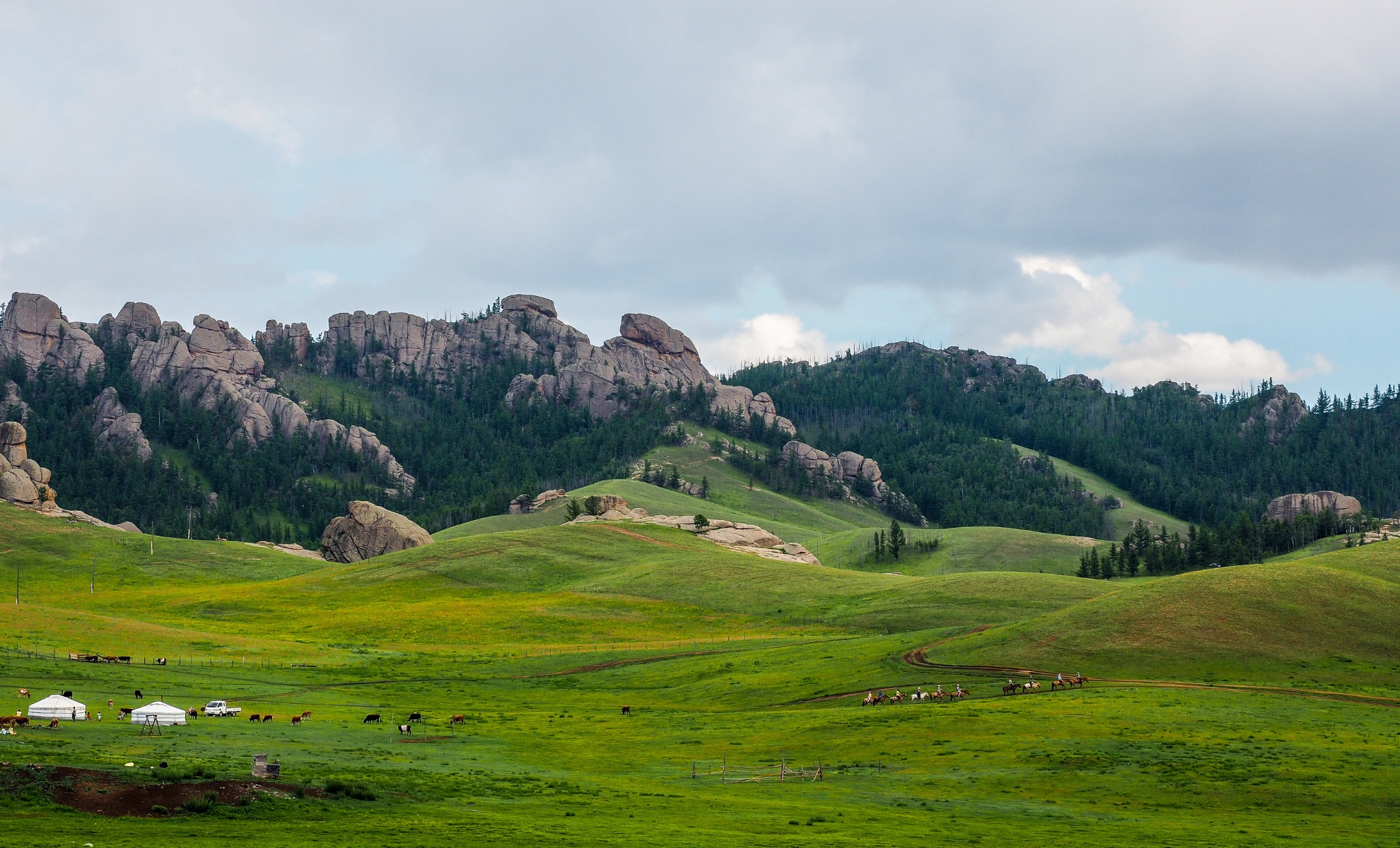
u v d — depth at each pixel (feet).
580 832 184.85
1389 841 192.03
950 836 192.34
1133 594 456.04
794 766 270.87
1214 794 232.12
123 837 166.81
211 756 240.94
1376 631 412.16
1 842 157.38
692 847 173.06
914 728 305.94
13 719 274.98
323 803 201.77
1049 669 390.83
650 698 412.16
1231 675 373.61
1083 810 221.05
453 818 195.21
